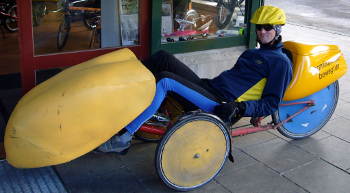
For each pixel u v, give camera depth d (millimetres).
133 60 2281
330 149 3076
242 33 4320
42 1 2918
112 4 3396
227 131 2355
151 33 3559
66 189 2334
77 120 1963
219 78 2686
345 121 3678
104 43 3465
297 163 2822
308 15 11773
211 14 4055
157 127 2627
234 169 2703
